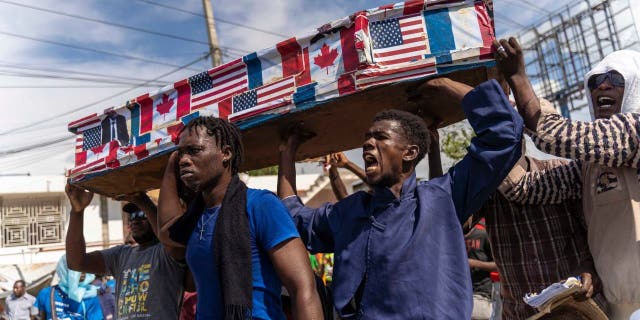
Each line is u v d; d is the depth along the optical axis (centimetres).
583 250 271
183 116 299
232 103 285
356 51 247
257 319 229
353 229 237
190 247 250
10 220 1755
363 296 223
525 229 279
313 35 260
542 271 273
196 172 248
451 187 232
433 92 255
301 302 224
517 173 272
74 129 353
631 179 232
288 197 282
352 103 262
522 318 275
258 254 238
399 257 218
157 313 328
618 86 245
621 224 233
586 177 253
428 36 246
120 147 324
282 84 270
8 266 1653
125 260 378
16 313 1171
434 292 212
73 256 385
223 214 239
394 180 235
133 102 320
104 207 1731
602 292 246
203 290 242
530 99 235
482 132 227
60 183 1795
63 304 658
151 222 368
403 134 234
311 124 289
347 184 1675
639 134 223
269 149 331
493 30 247
